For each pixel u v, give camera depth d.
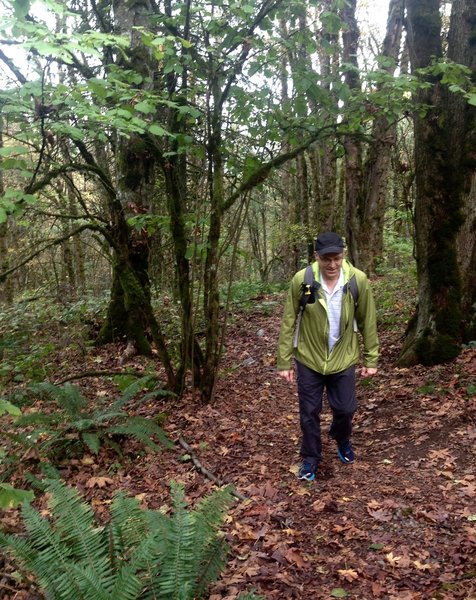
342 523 3.36
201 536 2.57
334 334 3.83
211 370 5.63
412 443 4.41
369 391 5.88
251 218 19.36
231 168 5.81
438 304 6.07
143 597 2.31
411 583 2.74
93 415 4.84
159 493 3.96
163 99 4.61
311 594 2.75
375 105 5.02
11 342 8.23
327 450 4.54
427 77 5.97
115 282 8.50
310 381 3.91
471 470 3.78
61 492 2.71
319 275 3.81
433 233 6.12
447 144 6.00
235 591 2.75
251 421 5.34
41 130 3.71
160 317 9.15
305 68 5.04
